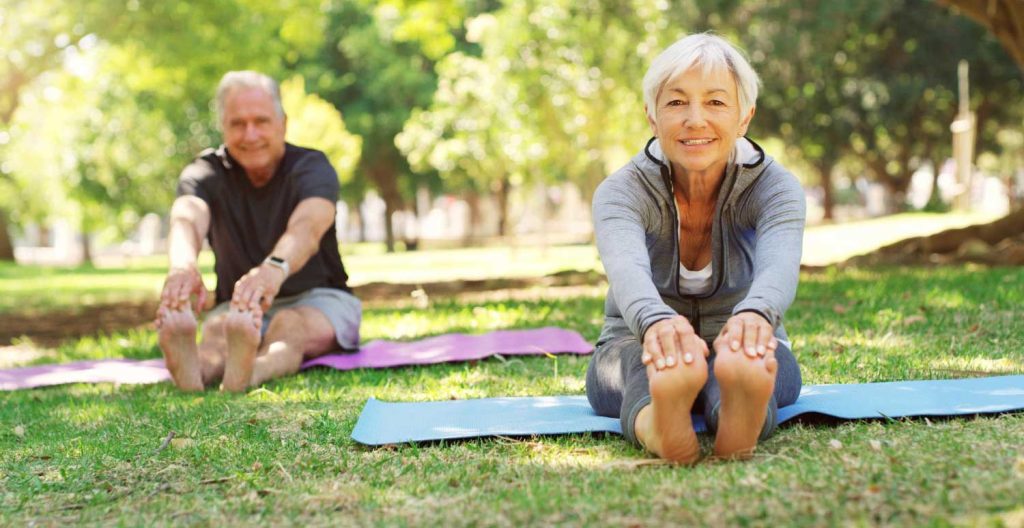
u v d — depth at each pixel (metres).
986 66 25.88
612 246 2.78
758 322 2.49
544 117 18.91
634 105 17.92
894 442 2.62
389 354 5.07
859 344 4.61
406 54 30.62
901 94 25.30
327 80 30.78
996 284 6.77
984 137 30.39
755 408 2.48
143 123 30.17
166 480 2.72
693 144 2.78
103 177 31.28
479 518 2.16
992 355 4.17
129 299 12.28
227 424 3.45
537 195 35.44
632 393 2.78
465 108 23.88
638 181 2.91
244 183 4.95
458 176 29.38
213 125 30.62
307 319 4.86
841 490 2.17
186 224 4.66
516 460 2.72
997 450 2.46
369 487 2.51
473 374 4.43
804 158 31.36
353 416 3.50
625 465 2.56
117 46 16.58
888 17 24.91
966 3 10.20
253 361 4.33
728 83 2.77
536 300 8.03
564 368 4.50
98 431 3.52
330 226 5.11
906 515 1.97
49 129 30.73
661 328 2.47
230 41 15.89
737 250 3.01
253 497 2.47
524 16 18.12
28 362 6.02
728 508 2.09
